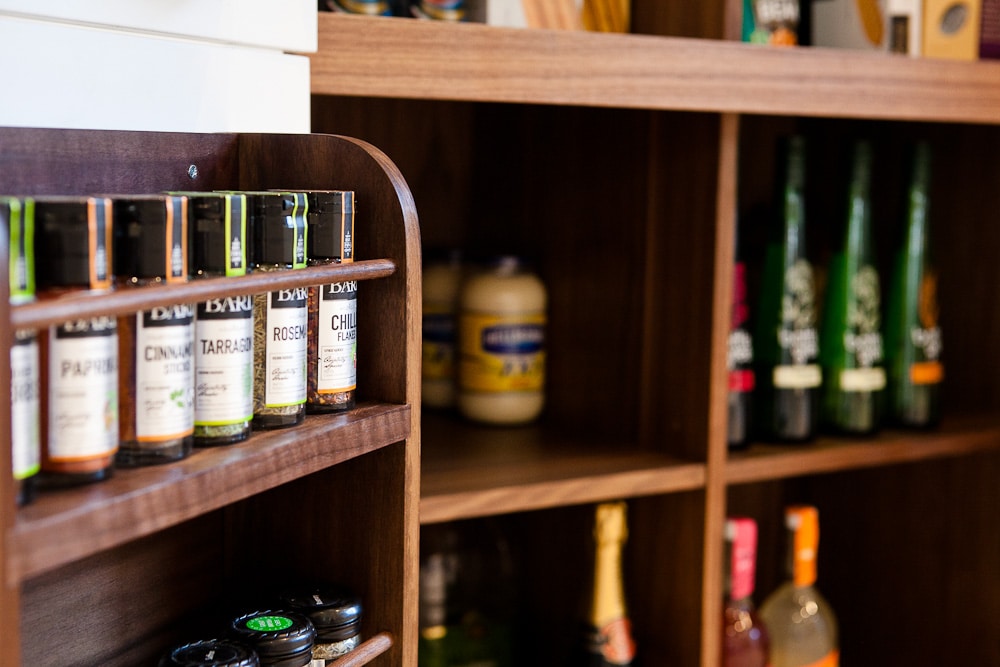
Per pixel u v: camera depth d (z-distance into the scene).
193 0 0.86
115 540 0.58
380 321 0.85
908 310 1.48
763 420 1.39
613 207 1.39
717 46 1.16
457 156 1.59
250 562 0.95
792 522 1.42
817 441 1.42
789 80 1.21
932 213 1.67
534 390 1.45
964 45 1.40
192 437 0.69
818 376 1.41
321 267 0.77
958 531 1.59
